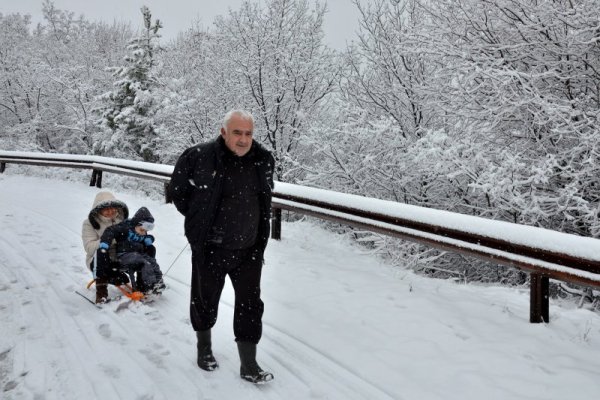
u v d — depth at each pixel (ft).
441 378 11.40
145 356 11.82
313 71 44.60
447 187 32.71
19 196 34.53
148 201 34.81
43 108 70.49
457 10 29.37
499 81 25.82
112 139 60.95
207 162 10.23
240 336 10.86
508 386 11.08
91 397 9.93
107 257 15.16
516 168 24.27
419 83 35.88
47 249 20.85
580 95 26.84
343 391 10.69
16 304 14.66
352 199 20.26
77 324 13.47
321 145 35.45
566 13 25.00
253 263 11.00
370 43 37.81
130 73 62.18
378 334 13.60
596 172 25.31
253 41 43.09
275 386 10.75
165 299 15.80
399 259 27.25
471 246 15.33
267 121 44.73
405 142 33.40
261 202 10.91
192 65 59.62
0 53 76.59
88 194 37.24
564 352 12.66
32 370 10.88
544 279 14.19
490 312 15.16
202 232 10.37
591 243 12.50
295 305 15.62
